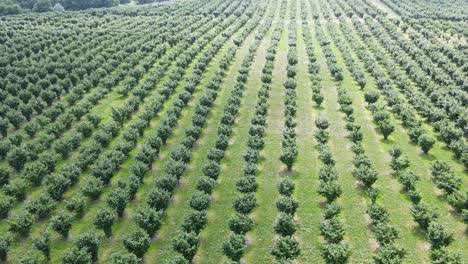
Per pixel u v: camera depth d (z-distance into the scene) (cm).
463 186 5691
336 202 5003
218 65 10762
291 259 4259
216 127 7450
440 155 6475
